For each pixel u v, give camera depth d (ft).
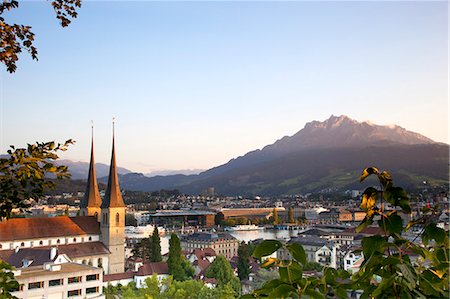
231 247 590.14
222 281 284.00
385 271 11.93
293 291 12.08
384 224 12.31
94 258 389.39
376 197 12.71
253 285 246.27
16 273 197.36
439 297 11.46
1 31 27.91
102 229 406.41
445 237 12.12
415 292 11.25
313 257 413.39
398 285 11.59
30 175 25.64
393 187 12.63
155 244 424.87
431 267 12.03
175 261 327.26
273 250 12.41
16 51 28.68
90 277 214.07
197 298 200.64
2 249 364.17
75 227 402.52
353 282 12.20
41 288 198.18
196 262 388.78
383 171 12.84
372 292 11.88
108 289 280.51
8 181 25.90
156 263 343.87
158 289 199.00
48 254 313.12
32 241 379.35
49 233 388.37
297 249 12.39
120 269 400.47
